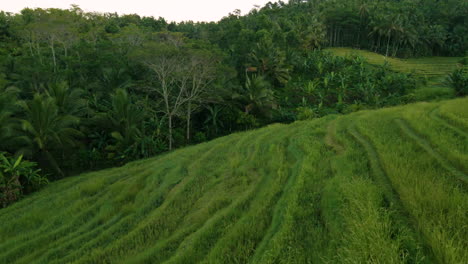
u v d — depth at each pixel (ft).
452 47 234.99
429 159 23.13
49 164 57.98
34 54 108.58
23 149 53.21
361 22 239.71
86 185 43.75
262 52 128.47
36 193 46.73
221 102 94.27
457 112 37.04
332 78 140.77
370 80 143.13
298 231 17.25
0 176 42.68
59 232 30.09
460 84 107.76
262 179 30.32
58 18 103.76
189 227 23.00
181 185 34.71
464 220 13.56
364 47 252.42
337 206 18.67
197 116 99.30
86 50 102.32
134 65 96.22
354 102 124.88
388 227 14.25
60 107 65.51
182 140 84.79
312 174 25.72
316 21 218.59
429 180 18.56
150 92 88.33
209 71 78.64
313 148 34.22
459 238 11.99
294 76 158.10
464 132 29.71
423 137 30.14
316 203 20.58
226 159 43.14
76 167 67.56
